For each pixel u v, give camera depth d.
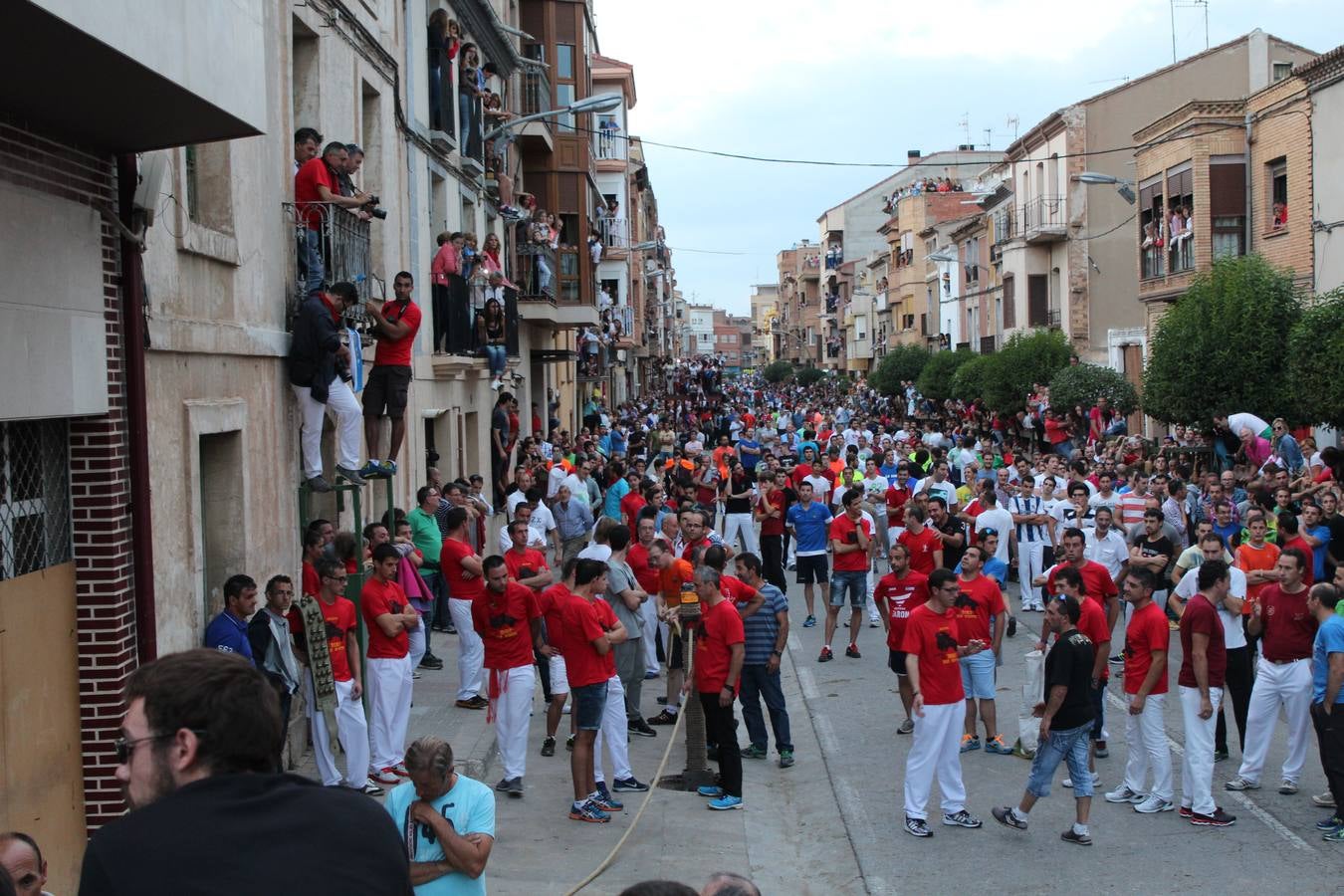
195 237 8.90
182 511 8.78
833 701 13.62
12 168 6.59
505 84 27.17
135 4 5.91
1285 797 9.88
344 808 2.65
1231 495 16.91
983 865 8.65
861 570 15.49
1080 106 42.69
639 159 66.25
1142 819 9.52
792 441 40.12
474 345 20.30
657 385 93.75
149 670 2.74
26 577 6.91
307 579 10.58
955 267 63.38
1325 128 25.42
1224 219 30.20
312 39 12.40
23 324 6.57
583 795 9.70
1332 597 9.13
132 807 2.68
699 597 10.28
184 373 8.82
